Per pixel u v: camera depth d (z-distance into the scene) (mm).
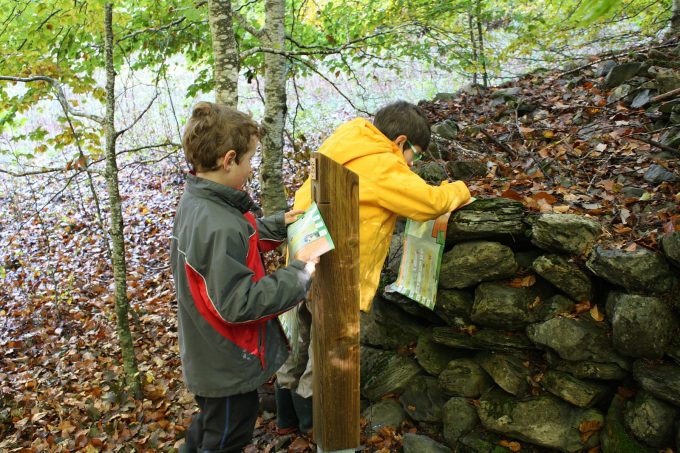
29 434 3133
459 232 2395
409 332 2797
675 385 1901
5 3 4117
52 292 5055
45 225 6562
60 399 3412
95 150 4145
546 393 2283
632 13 6148
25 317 4719
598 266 2080
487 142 3889
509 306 2301
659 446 1962
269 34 3738
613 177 3021
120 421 3008
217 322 1666
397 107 2229
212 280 1583
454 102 4984
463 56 4504
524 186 2980
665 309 1977
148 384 3371
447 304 2504
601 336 2129
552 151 3453
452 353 2613
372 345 2932
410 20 4543
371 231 2139
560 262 2197
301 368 2475
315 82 9711
